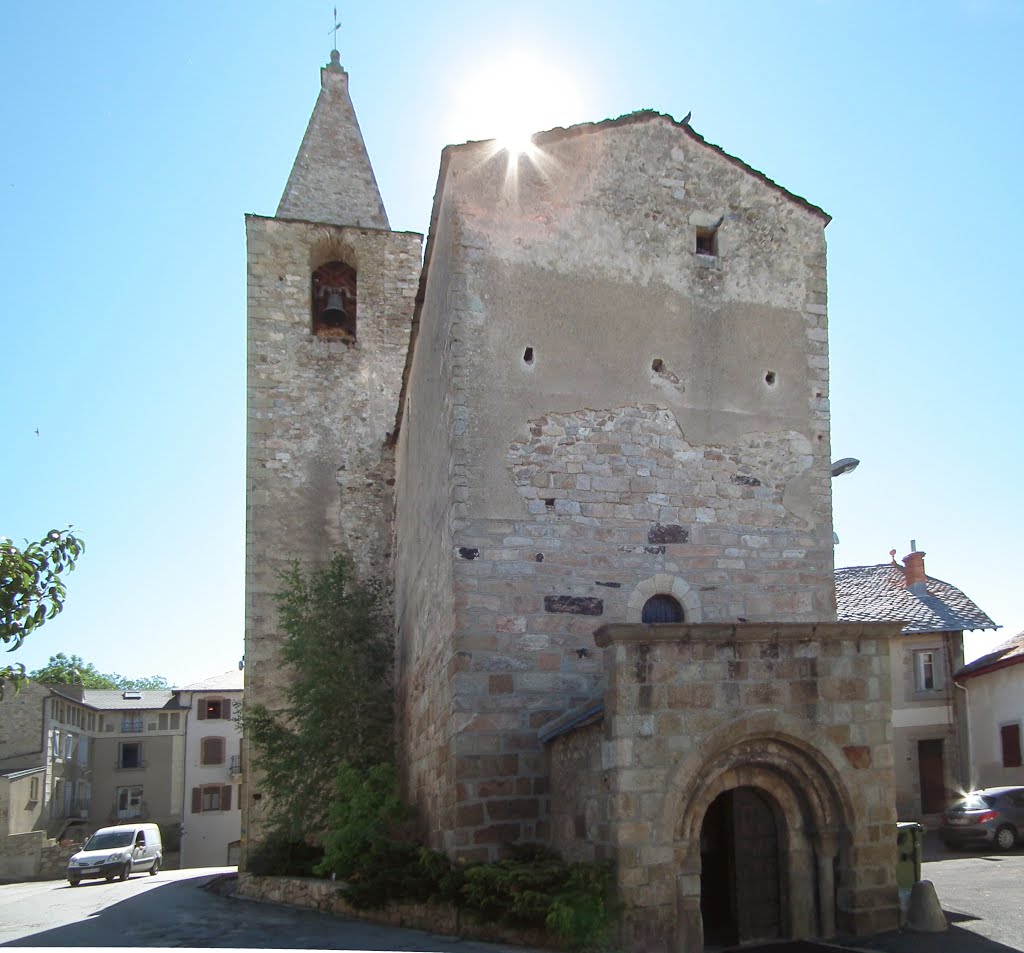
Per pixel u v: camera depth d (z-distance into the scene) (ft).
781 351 48.24
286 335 73.61
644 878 31.40
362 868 42.78
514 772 39.34
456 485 41.63
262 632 68.03
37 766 142.51
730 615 44.37
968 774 87.15
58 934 43.75
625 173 47.50
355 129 83.05
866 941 33.45
